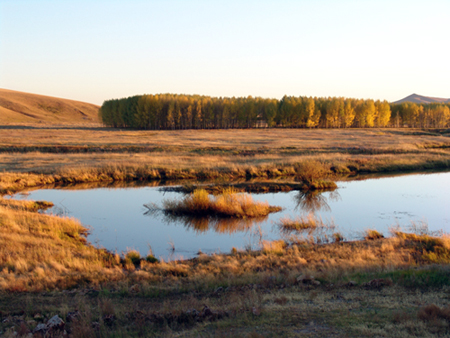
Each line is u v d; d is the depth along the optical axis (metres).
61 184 29.09
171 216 18.92
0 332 5.96
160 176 31.98
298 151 45.44
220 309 6.87
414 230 16.22
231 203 19.31
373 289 7.91
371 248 12.88
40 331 5.78
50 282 9.06
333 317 6.21
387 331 5.44
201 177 32.28
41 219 15.54
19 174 29.14
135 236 15.55
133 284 9.32
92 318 6.63
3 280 8.85
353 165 37.59
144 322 6.36
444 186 28.72
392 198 23.86
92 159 38.31
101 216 18.92
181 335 5.75
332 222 17.45
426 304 6.69
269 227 16.97
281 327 5.80
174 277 10.04
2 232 12.98
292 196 24.77
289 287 8.45
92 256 12.12
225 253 13.30
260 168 33.91
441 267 9.34
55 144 50.38
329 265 10.62
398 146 51.00
